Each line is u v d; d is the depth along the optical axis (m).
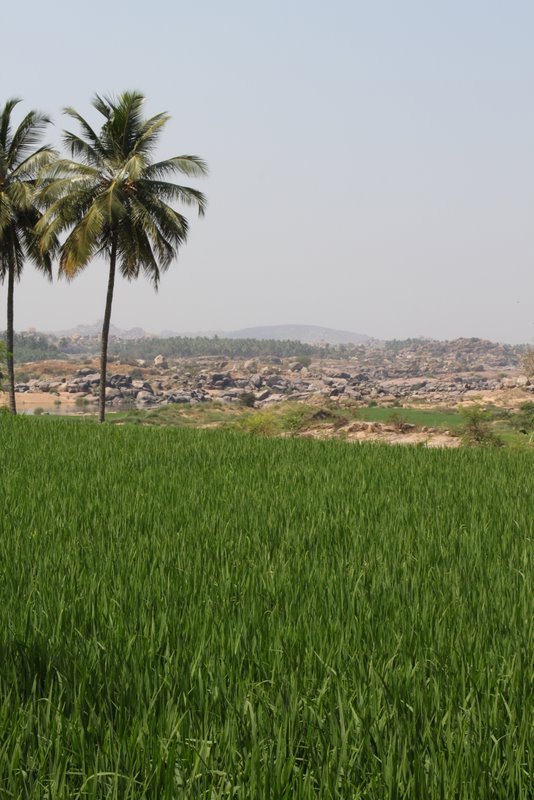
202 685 3.93
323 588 5.96
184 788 3.06
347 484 12.05
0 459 14.62
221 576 6.20
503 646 4.74
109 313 39.22
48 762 3.28
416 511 9.66
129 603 5.45
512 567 6.80
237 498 10.45
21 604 5.39
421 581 6.26
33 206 40.50
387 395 172.62
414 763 3.15
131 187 37.09
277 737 3.38
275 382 192.88
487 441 32.72
